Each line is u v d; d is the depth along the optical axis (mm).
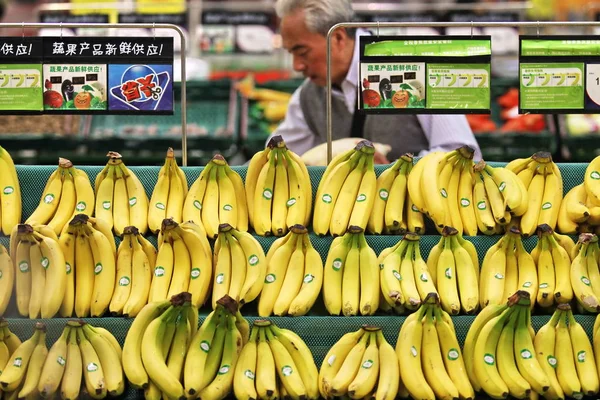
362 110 4223
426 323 3602
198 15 8359
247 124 7418
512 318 3588
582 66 4219
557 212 4152
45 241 3717
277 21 8594
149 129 7055
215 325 3574
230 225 3883
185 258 3830
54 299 3664
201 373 3492
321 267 3859
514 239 3904
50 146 6789
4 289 3721
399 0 10336
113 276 3812
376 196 4117
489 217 4074
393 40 4219
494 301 3801
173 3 8039
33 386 3492
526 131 7023
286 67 8586
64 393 3475
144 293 3777
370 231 4086
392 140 5418
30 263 3754
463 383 3553
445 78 4219
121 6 7758
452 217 4070
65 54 4203
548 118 7105
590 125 7027
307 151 5578
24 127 6840
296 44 5391
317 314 3885
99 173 4195
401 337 3596
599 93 4223
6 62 4184
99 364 3541
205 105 7410
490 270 3906
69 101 4203
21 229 3668
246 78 7688
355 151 4098
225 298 3529
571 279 3871
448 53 4215
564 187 4309
